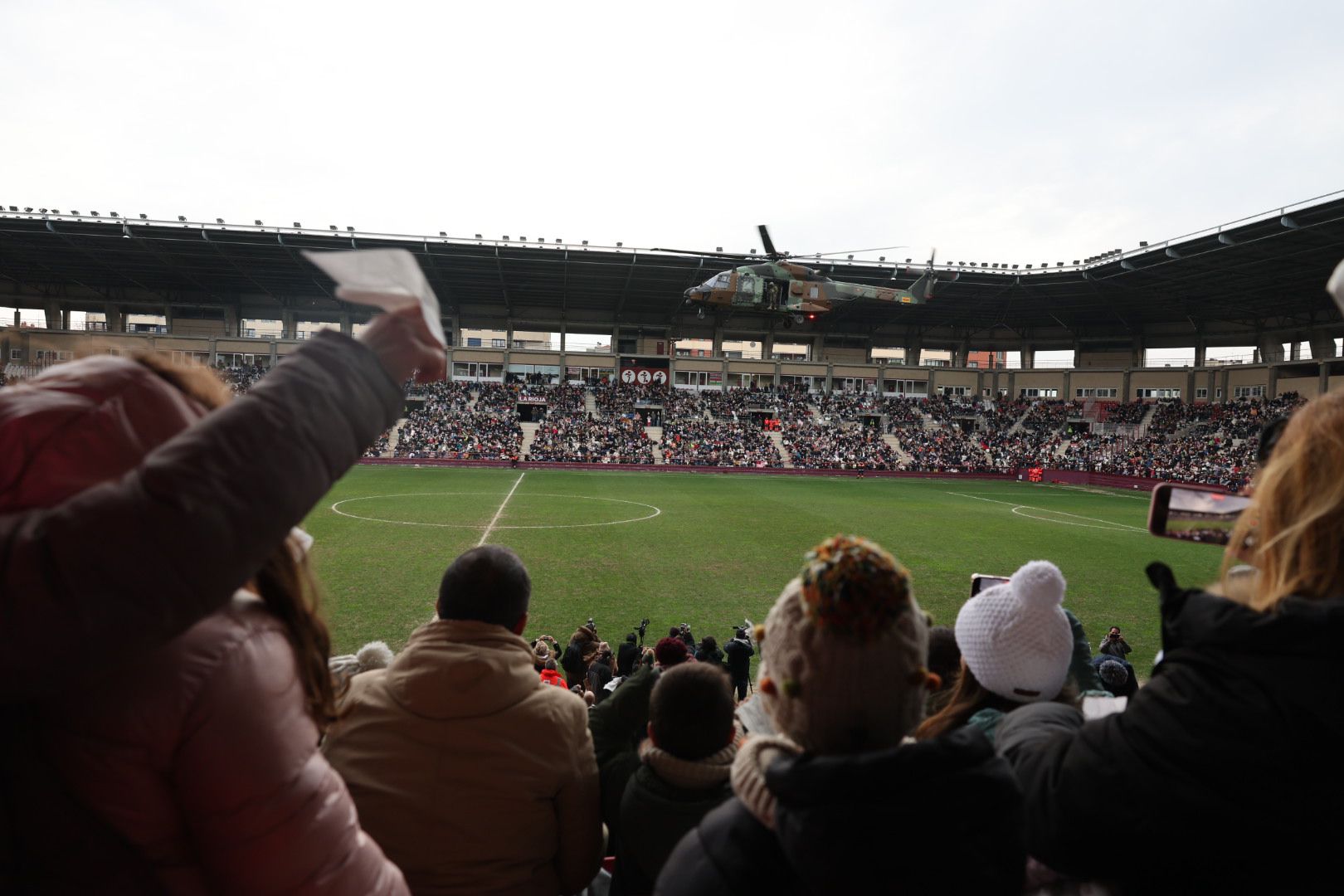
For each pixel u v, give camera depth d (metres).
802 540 24.22
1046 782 1.51
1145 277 53.47
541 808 2.44
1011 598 2.13
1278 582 1.26
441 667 2.39
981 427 69.81
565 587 17.05
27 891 1.06
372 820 2.29
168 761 1.03
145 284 63.19
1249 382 60.72
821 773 1.19
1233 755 1.17
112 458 1.02
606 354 69.50
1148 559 22.28
